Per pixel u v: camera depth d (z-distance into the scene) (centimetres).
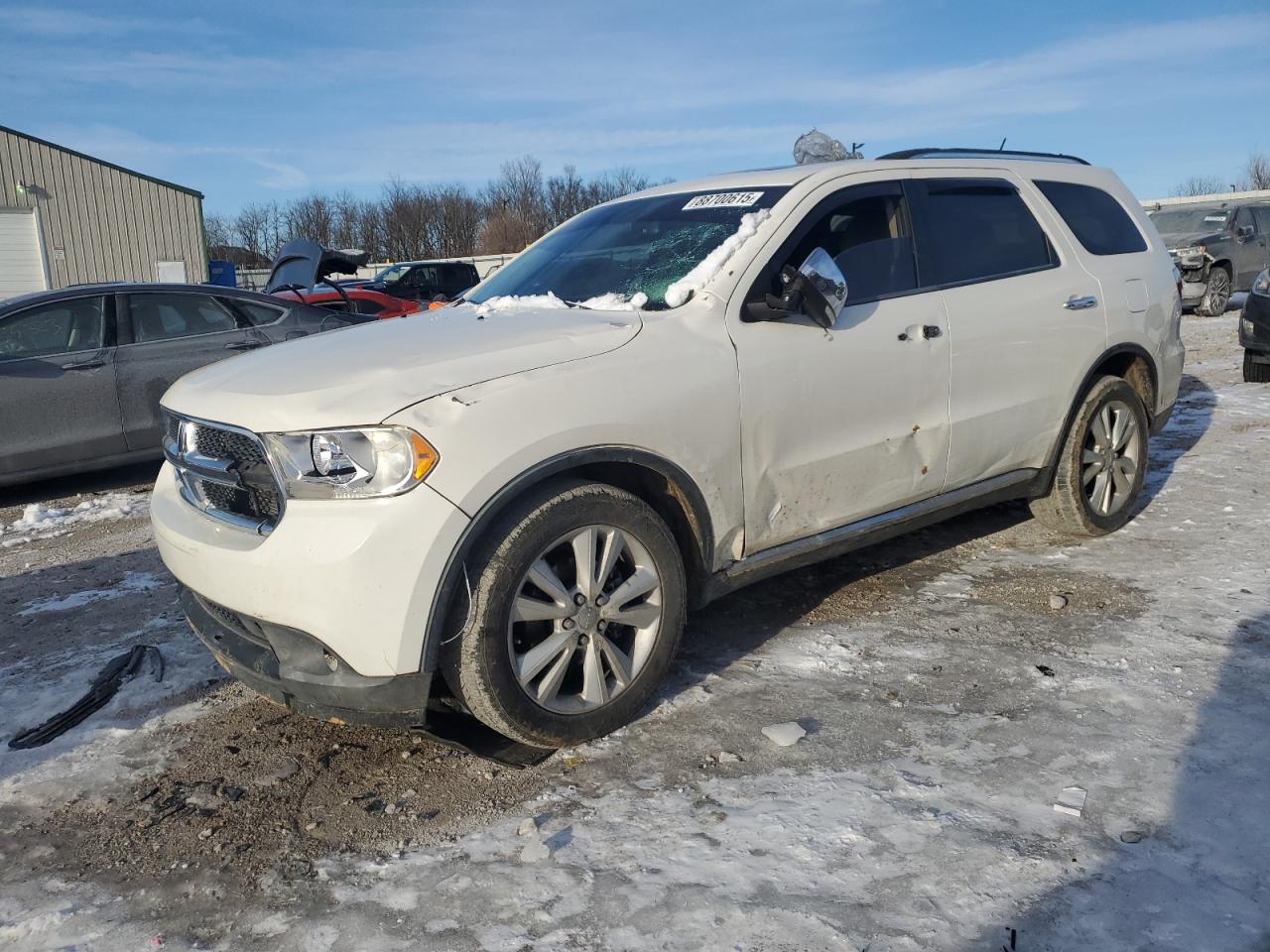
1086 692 326
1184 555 456
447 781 292
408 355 301
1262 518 504
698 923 222
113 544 575
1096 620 388
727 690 340
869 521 386
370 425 265
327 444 267
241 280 4347
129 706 350
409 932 226
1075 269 463
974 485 429
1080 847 243
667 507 330
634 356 311
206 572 288
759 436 337
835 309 343
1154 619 384
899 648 370
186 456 309
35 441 688
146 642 411
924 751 294
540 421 283
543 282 397
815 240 370
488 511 274
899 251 398
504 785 288
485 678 279
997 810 261
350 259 1040
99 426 710
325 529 264
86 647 409
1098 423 476
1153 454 661
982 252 430
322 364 304
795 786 277
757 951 213
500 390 282
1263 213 1627
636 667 314
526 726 290
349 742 319
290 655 281
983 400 415
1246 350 907
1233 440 684
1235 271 1571
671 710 327
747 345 336
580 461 291
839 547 378
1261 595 400
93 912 240
